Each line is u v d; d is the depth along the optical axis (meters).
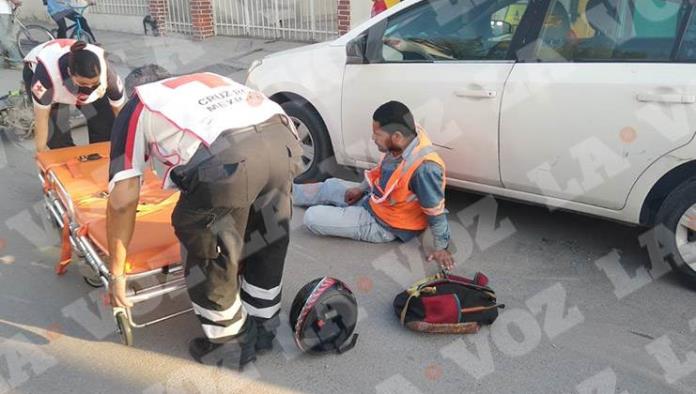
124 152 2.33
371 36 4.05
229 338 2.67
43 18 14.33
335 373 2.74
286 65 4.61
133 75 2.60
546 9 3.42
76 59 3.18
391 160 3.60
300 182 4.76
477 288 3.04
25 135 5.87
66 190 3.20
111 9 12.29
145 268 2.60
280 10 10.00
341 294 2.78
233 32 10.63
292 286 3.43
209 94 2.37
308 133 4.64
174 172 2.30
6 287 3.40
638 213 3.32
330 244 3.90
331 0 9.61
